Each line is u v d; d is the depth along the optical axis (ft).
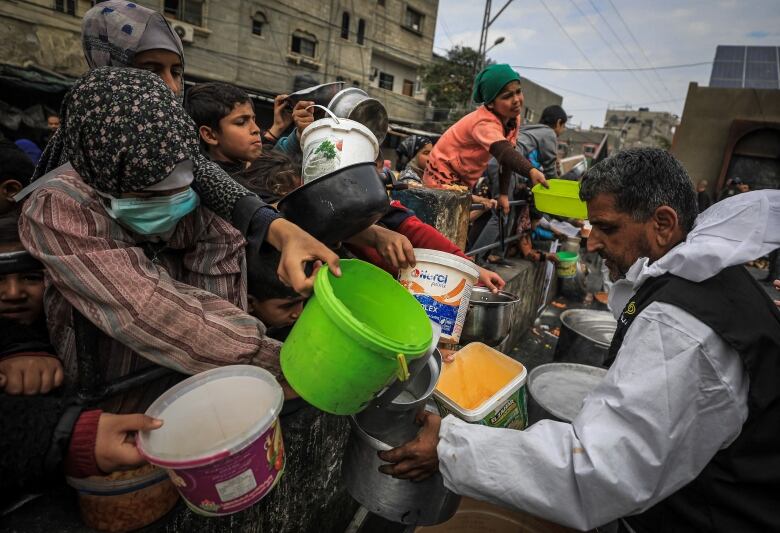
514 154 9.36
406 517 4.55
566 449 3.51
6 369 3.02
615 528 4.82
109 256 2.94
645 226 4.20
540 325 15.08
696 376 3.36
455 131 10.66
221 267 3.96
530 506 3.60
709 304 3.50
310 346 3.09
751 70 66.59
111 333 2.98
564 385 7.14
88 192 3.09
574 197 9.84
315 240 3.16
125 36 4.62
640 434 3.34
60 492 3.45
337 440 6.02
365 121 6.91
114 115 2.73
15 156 6.17
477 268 5.36
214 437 3.22
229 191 3.51
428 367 4.20
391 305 3.72
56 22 35.60
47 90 32.71
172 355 3.18
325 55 61.67
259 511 4.70
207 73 49.73
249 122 5.96
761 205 3.55
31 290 3.55
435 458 4.21
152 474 3.20
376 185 3.74
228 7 49.49
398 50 73.31
